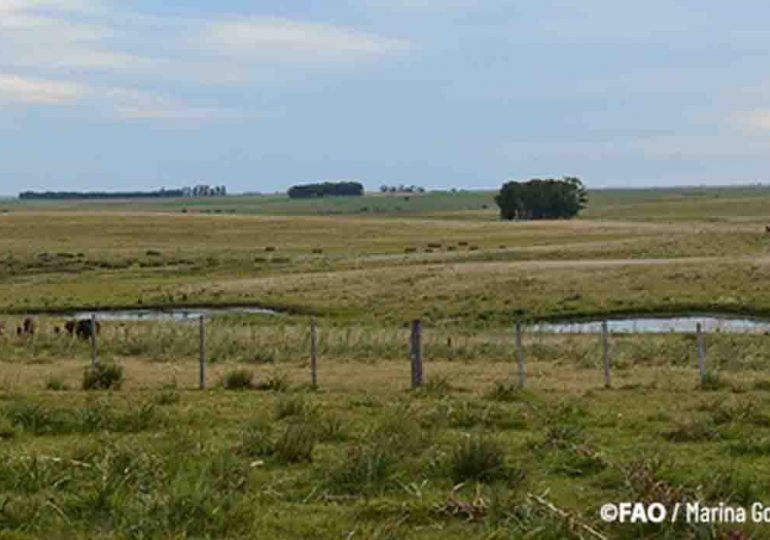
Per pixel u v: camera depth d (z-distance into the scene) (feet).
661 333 164.96
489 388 89.40
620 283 246.68
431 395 83.41
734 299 220.23
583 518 41.27
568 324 207.51
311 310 232.53
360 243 458.09
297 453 53.31
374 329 172.55
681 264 264.93
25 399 79.87
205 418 67.82
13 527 40.86
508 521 41.27
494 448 49.44
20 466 48.57
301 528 41.19
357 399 79.77
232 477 47.24
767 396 82.07
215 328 167.94
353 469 48.19
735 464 51.44
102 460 48.32
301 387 92.02
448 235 498.69
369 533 40.47
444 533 40.60
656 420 67.15
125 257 388.37
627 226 525.34
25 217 604.49
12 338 154.81
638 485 44.65
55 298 259.39
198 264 357.41
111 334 157.28
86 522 41.14
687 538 39.11
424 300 240.12
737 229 403.13
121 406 73.46
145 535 39.09
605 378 94.58
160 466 47.47
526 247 385.50
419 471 49.42
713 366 116.26
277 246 452.76
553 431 58.18
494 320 213.87
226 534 40.22
